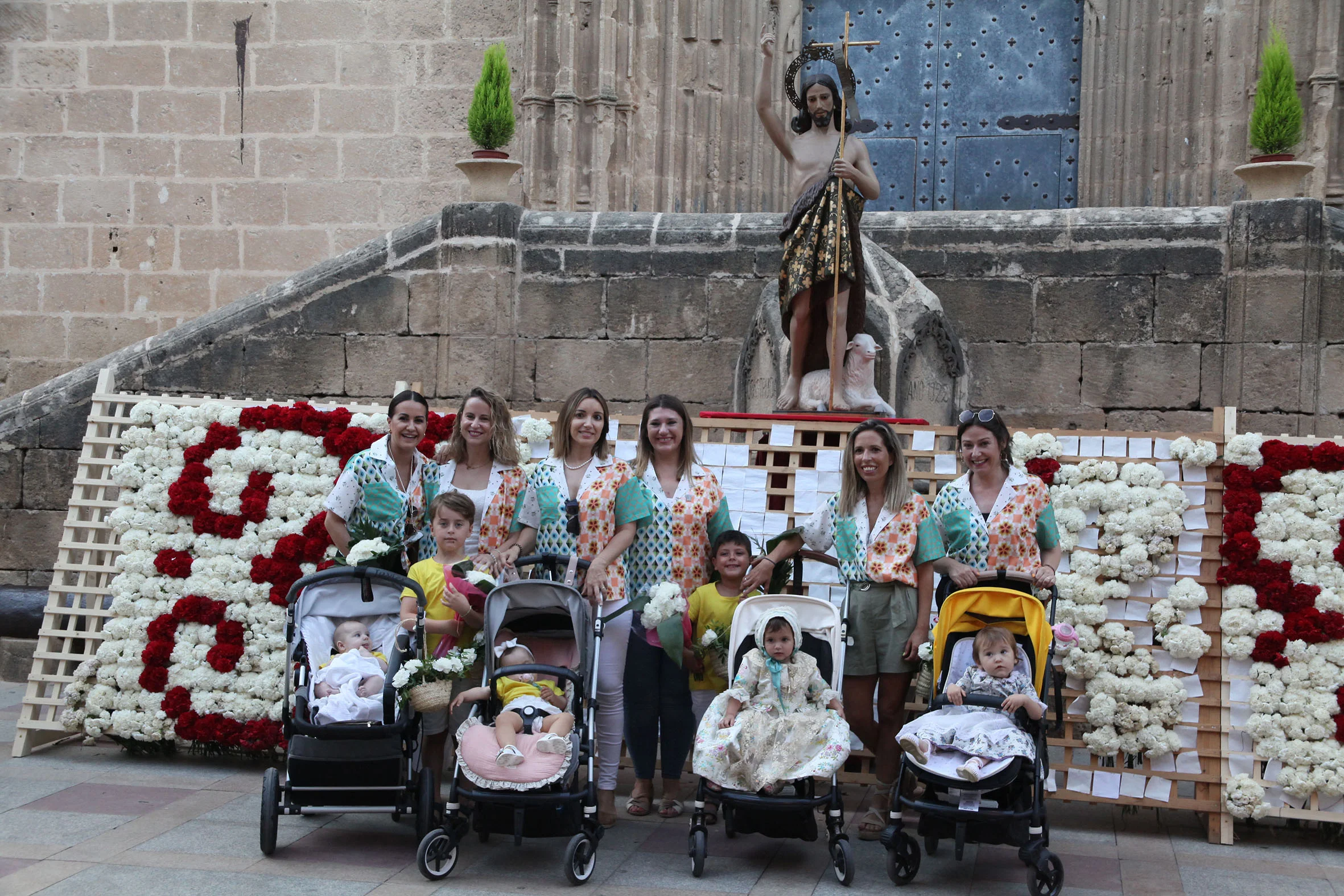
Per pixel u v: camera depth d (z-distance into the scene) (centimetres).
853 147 788
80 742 769
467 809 534
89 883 499
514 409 1045
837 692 557
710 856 563
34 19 1448
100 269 1445
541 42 1314
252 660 719
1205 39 1234
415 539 639
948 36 1397
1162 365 972
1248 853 593
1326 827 618
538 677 566
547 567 601
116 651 734
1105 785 631
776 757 534
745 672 550
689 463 627
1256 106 970
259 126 1424
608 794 606
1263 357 948
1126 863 568
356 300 1047
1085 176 1334
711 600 611
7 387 1459
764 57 789
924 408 941
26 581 1027
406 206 1406
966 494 603
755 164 1345
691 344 1021
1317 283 941
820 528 615
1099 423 981
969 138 1391
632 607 604
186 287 1435
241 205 1428
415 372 1040
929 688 611
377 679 567
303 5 1418
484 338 1027
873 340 832
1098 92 1321
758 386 965
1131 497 656
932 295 942
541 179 1316
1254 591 634
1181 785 713
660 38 1321
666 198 1320
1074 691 645
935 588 666
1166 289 970
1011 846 581
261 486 748
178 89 1434
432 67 1401
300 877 516
